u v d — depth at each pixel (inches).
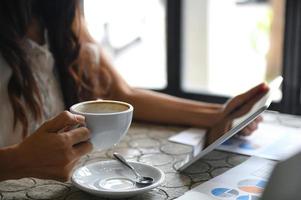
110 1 65.6
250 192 27.1
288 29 48.5
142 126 42.4
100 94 45.0
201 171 30.9
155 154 34.6
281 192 16.5
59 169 26.5
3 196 27.2
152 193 27.3
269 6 57.3
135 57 65.6
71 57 43.0
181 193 27.3
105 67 46.6
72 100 42.6
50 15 41.9
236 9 67.9
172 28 56.3
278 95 49.3
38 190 28.1
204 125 41.4
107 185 27.5
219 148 35.3
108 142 27.2
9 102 36.9
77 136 26.2
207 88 58.9
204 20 60.8
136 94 44.6
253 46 66.7
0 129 36.1
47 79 40.8
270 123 42.6
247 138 37.8
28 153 26.7
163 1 56.9
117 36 67.3
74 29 43.5
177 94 58.3
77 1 43.3
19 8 37.5
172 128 41.8
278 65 53.4
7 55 36.9
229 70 65.1
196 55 60.2
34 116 37.9
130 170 29.7
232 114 37.5
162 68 59.7
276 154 34.0
